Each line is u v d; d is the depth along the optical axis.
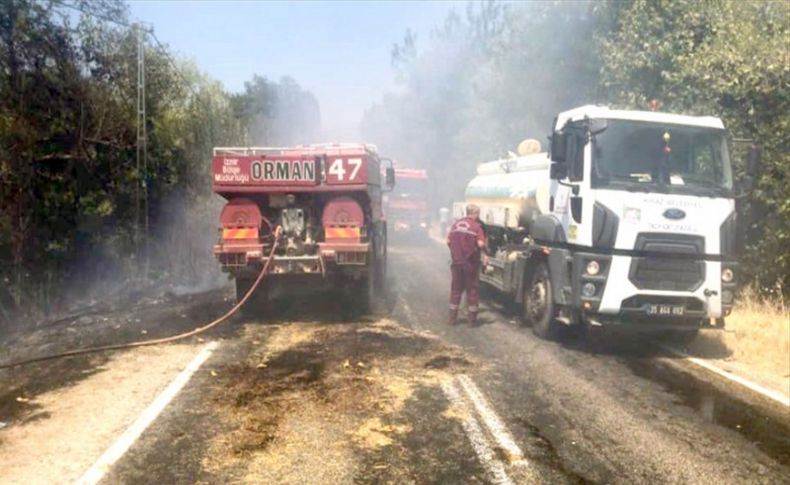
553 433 5.68
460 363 7.95
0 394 6.67
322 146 10.97
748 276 11.87
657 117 8.78
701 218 8.42
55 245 14.28
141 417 5.97
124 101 16.42
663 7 14.07
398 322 10.47
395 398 6.55
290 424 5.81
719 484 4.77
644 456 5.24
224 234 10.40
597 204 8.33
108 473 4.81
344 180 10.30
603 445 5.45
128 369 7.60
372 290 11.77
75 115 14.62
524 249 10.46
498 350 8.69
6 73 13.09
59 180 14.30
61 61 14.23
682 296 8.35
